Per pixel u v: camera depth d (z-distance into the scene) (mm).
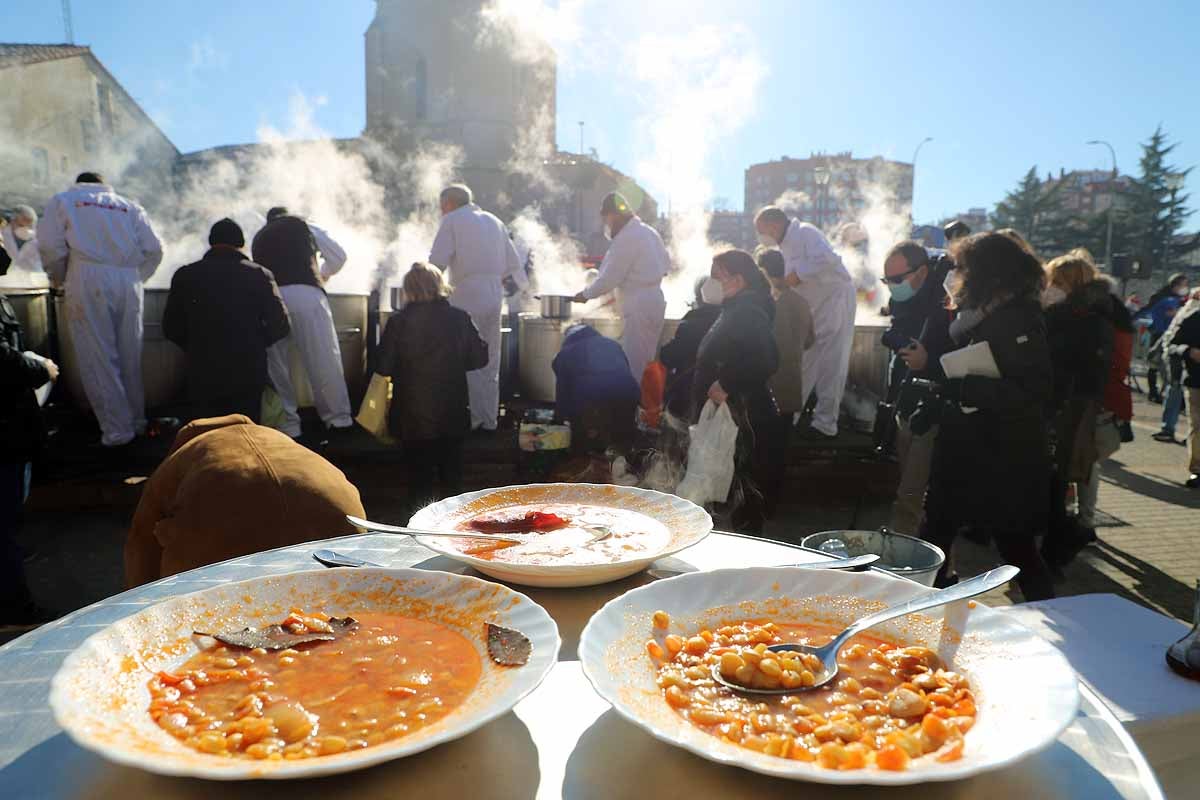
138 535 2264
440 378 5176
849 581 1182
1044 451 3209
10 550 3871
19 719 923
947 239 5273
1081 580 5000
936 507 3408
